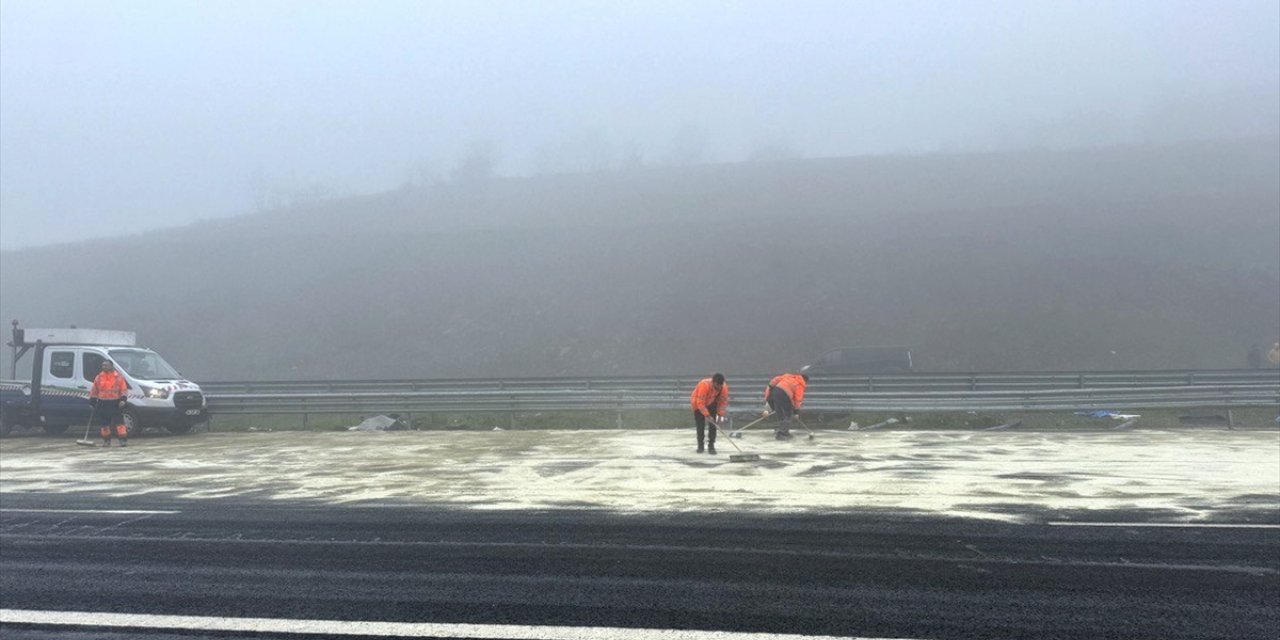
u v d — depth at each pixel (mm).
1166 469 11203
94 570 6551
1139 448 13641
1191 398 16828
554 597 5641
